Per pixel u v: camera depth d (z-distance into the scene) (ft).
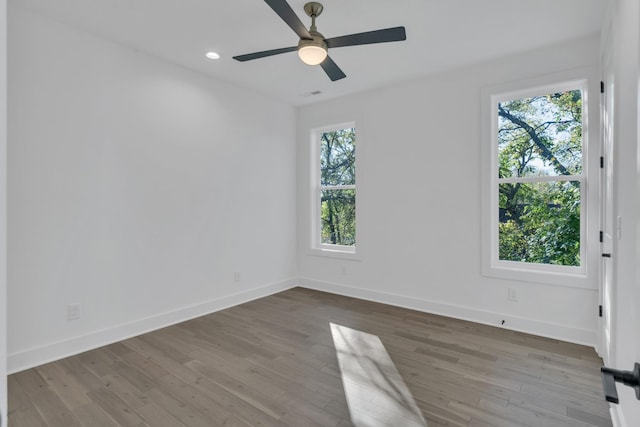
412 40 9.43
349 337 10.00
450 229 11.73
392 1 7.64
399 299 12.94
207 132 12.15
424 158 12.23
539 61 9.98
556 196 10.23
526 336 10.00
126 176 9.98
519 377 7.69
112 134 9.65
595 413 6.39
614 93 6.02
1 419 1.52
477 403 6.72
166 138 10.95
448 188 11.74
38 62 8.28
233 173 13.10
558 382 7.47
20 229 8.07
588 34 9.08
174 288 11.22
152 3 7.75
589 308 9.37
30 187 8.20
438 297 12.04
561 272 10.02
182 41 9.59
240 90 13.32
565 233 10.11
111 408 6.59
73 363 8.38
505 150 11.00
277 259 15.03
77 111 8.95
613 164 6.08
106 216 9.56
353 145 14.75
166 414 6.41
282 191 15.26
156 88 10.67
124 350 9.13
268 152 14.56
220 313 12.19
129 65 10.00
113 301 9.72
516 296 10.50
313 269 15.56
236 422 6.19
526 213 10.68
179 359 8.62
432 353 8.92
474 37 9.28
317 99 14.74
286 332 10.39
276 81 12.63
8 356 7.90
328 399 6.88
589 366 8.18
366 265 13.83
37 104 8.28
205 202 12.14
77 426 6.08
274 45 9.80
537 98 10.48
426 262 12.28
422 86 12.22
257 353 8.96
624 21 5.14
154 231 10.68
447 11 8.03
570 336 9.62
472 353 8.91
